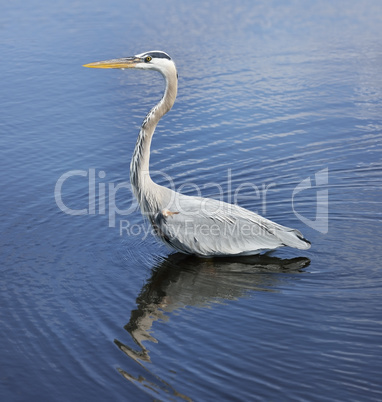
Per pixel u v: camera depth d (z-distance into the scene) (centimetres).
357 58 1611
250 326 694
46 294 766
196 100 1389
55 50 1681
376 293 757
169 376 612
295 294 763
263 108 1349
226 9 2011
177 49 1675
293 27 1850
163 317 716
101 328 696
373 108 1343
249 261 864
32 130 1267
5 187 1052
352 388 588
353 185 1060
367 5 2038
